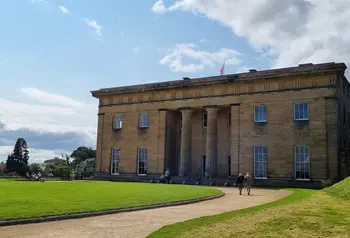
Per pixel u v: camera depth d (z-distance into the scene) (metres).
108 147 59.38
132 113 57.75
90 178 65.38
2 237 13.16
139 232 14.20
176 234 12.91
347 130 46.62
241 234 12.95
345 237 12.35
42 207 18.81
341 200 20.62
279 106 45.31
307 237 12.52
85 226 15.43
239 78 48.03
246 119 47.47
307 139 43.03
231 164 47.62
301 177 43.03
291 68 44.38
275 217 15.64
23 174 78.12
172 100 54.09
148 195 26.56
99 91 60.81
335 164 40.94
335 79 42.16
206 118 54.00
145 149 55.88
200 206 22.80
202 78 51.03
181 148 52.41
